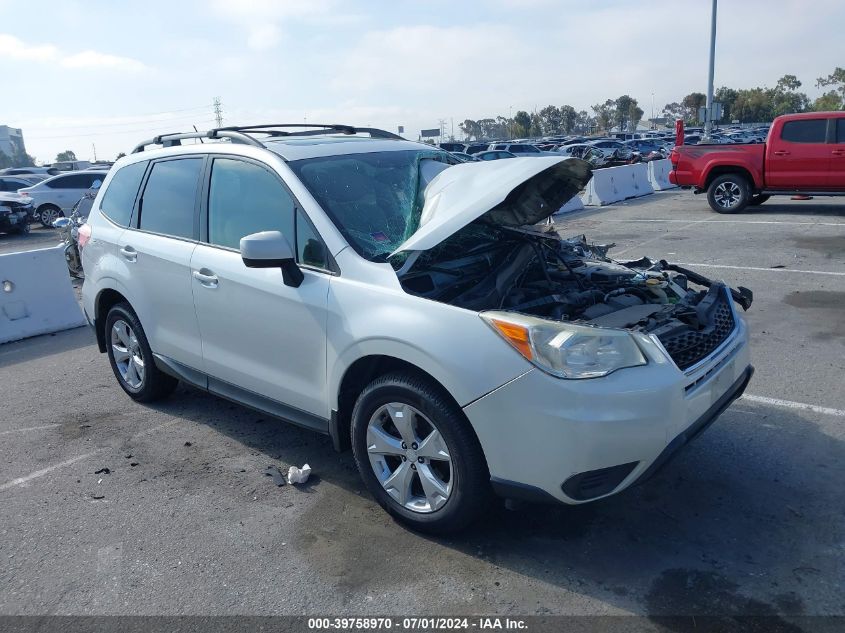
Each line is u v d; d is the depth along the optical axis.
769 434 4.55
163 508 4.02
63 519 3.96
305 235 3.94
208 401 5.64
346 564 3.43
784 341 6.38
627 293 4.26
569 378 3.04
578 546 3.48
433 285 3.76
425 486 3.51
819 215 13.98
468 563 3.39
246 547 3.61
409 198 4.24
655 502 3.84
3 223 19.14
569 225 14.73
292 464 4.50
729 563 3.30
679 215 15.38
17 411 5.63
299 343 3.93
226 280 4.29
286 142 4.50
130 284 5.10
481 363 3.16
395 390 3.48
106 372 6.54
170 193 4.90
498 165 3.85
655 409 3.08
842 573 3.20
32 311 8.05
